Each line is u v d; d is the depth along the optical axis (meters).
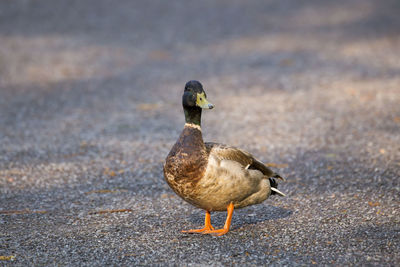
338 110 15.00
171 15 33.22
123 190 9.41
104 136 13.09
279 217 8.00
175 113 15.40
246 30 28.86
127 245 7.01
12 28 28.84
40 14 32.66
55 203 8.76
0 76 19.98
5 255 6.68
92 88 18.48
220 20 31.66
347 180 9.62
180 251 6.78
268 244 6.95
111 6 35.69
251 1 37.66
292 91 17.47
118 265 6.39
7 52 23.73
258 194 7.18
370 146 11.70
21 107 16.02
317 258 6.44
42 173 10.34
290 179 9.86
